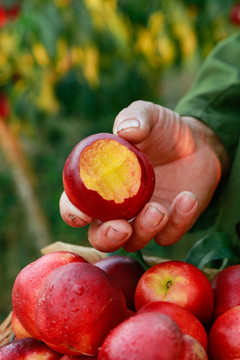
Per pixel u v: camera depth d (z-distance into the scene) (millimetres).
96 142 541
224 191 745
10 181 1963
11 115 1507
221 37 1532
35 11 1235
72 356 508
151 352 442
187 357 457
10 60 1288
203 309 544
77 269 503
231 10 1462
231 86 768
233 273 575
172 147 666
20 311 536
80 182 530
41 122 1726
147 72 1713
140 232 561
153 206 553
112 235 543
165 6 1471
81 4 1268
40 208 1609
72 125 1993
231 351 509
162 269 556
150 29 1502
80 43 1286
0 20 1308
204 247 667
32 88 1365
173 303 511
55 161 2012
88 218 555
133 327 455
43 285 506
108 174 539
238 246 688
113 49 1403
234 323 516
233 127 753
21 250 1857
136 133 564
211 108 763
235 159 729
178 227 584
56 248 695
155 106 640
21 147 1583
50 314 491
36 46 1249
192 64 1853
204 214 782
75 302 489
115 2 1403
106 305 491
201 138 726
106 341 459
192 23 1511
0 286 1760
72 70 1582
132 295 592
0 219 1904
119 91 1744
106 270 600
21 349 541
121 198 538
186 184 682
